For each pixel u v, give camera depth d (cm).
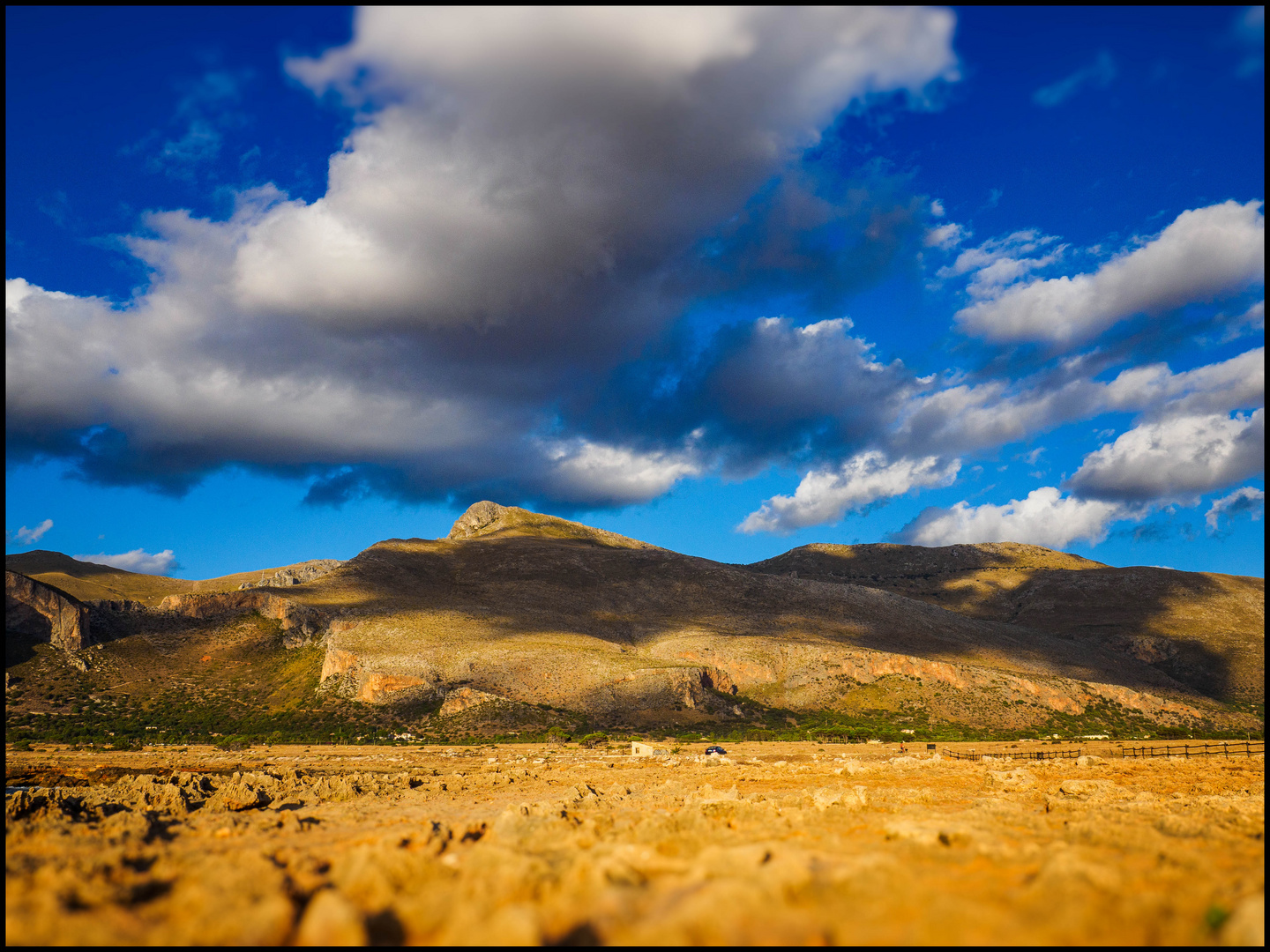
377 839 1405
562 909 832
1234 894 827
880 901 827
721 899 766
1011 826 1588
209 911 830
